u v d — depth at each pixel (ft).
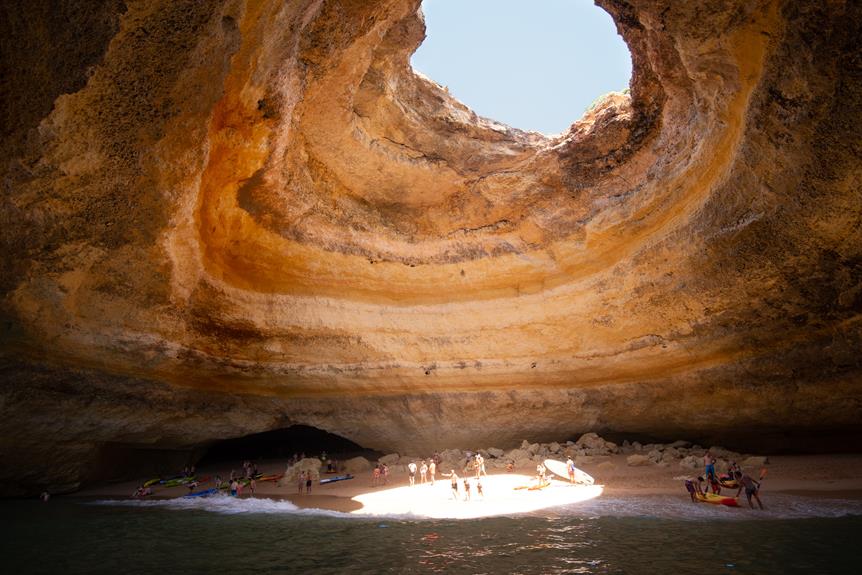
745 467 54.19
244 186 49.32
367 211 61.72
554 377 64.75
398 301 65.67
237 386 62.75
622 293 57.00
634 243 55.42
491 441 69.82
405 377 66.54
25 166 35.73
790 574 27.25
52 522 47.34
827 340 46.68
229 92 39.17
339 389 66.85
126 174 38.75
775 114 37.83
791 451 58.34
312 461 70.95
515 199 61.62
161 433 60.08
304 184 54.75
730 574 27.63
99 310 46.34
